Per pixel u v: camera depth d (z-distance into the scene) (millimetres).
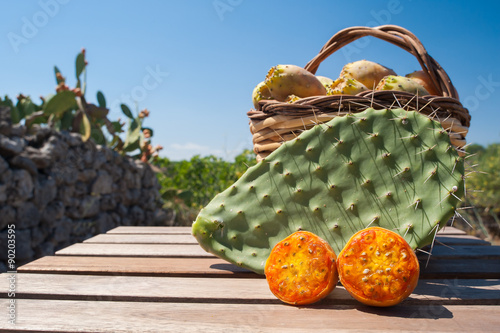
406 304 332
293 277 321
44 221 1157
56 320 299
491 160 1872
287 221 389
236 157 2131
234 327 288
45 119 1396
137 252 499
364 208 376
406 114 376
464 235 616
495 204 1707
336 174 384
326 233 381
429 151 366
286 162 392
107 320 300
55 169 1212
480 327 288
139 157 1868
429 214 356
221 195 402
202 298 339
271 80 470
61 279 390
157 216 1881
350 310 316
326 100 404
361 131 383
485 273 397
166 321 298
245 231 392
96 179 1436
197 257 481
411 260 301
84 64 1456
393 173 372
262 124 437
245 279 393
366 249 305
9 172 1017
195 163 2049
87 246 537
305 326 289
